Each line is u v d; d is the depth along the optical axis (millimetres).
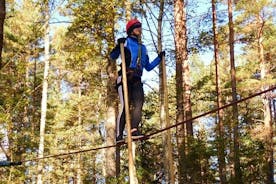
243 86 31125
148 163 20625
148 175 18609
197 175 15617
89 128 33375
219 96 21875
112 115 16703
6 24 24234
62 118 28625
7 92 13539
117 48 5750
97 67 18953
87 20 15148
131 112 5609
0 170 14305
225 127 20750
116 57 5844
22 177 14328
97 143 30516
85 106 29484
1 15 6738
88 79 17750
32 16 23953
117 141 5793
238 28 28875
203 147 15609
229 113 21406
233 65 22344
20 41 23031
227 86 31672
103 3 15078
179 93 17031
